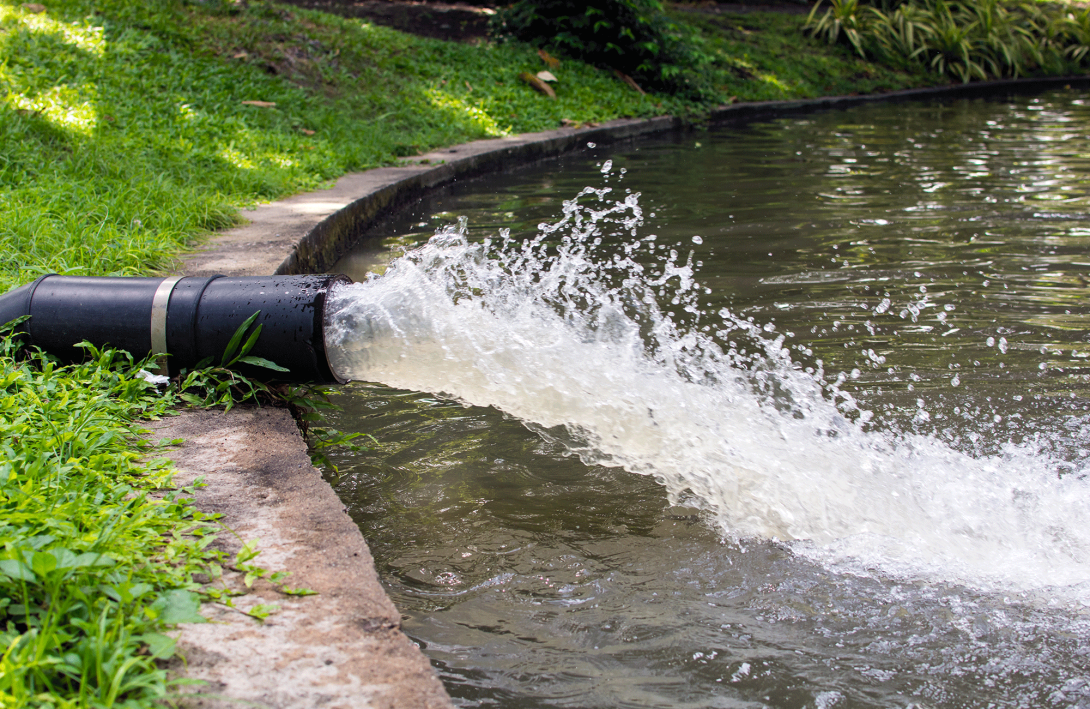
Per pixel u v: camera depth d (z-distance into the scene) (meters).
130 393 3.18
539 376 3.52
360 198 7.07
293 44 11.64
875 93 18.56
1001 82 20.81
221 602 1.96
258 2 12.84
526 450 3.47
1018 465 3.19
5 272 4.22
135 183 6.25
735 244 6.36
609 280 5.41
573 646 2.28
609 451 3.39
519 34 15.57
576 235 6.69
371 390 4.09
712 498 3.04
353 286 3.50
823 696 2.07
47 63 8.35
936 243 6.29
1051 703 2.05
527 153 10.51
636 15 14.80
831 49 20.39
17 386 3.01
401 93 11.69
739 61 18.09
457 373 3.46
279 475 2.69
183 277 3.51
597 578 2.60
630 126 12.62
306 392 3.67
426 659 1.82
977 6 22.33
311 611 1.96
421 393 4.06
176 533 2.18
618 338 4.17
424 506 3.04
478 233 6.84
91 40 9.28
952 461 3.22
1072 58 23.11
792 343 4.38
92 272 4.43
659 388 3.68
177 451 2.85
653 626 2.36
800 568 2.64
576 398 3.50
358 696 1.67
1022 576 2.59
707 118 14.57
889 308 4.90
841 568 2.64
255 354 3.32
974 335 4.47
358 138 9.54
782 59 18.97
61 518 2.05
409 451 3.47
